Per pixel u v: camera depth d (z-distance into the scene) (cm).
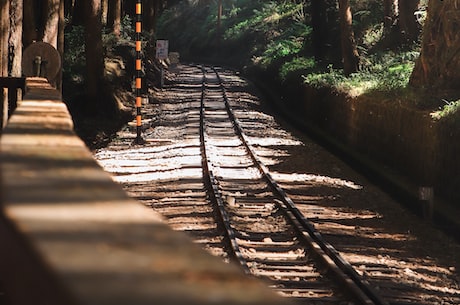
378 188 2967
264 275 1648
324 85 4734
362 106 3716
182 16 14762
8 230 318
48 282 276
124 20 7019
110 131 4419
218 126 4622
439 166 2656
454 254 2028
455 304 1549
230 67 11069
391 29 5284
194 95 6525
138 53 3881
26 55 2386
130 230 318
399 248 2034
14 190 371
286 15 10362
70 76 5031
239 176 2981
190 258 295
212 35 12950
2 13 2827
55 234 305
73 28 5772
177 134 4159
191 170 3055
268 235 2048
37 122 795
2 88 1955
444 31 3241
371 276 1678
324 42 6262
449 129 2588
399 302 1498
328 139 4219
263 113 5634
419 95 3180
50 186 388
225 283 281
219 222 2170
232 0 13475
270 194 2633
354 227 2222
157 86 7056
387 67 4456
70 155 516
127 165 3197
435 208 2456
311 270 1712
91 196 372
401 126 3098
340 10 4856
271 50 8944
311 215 2328
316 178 3047
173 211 2327
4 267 324
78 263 282
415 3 4931
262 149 3781
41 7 4003
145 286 271
